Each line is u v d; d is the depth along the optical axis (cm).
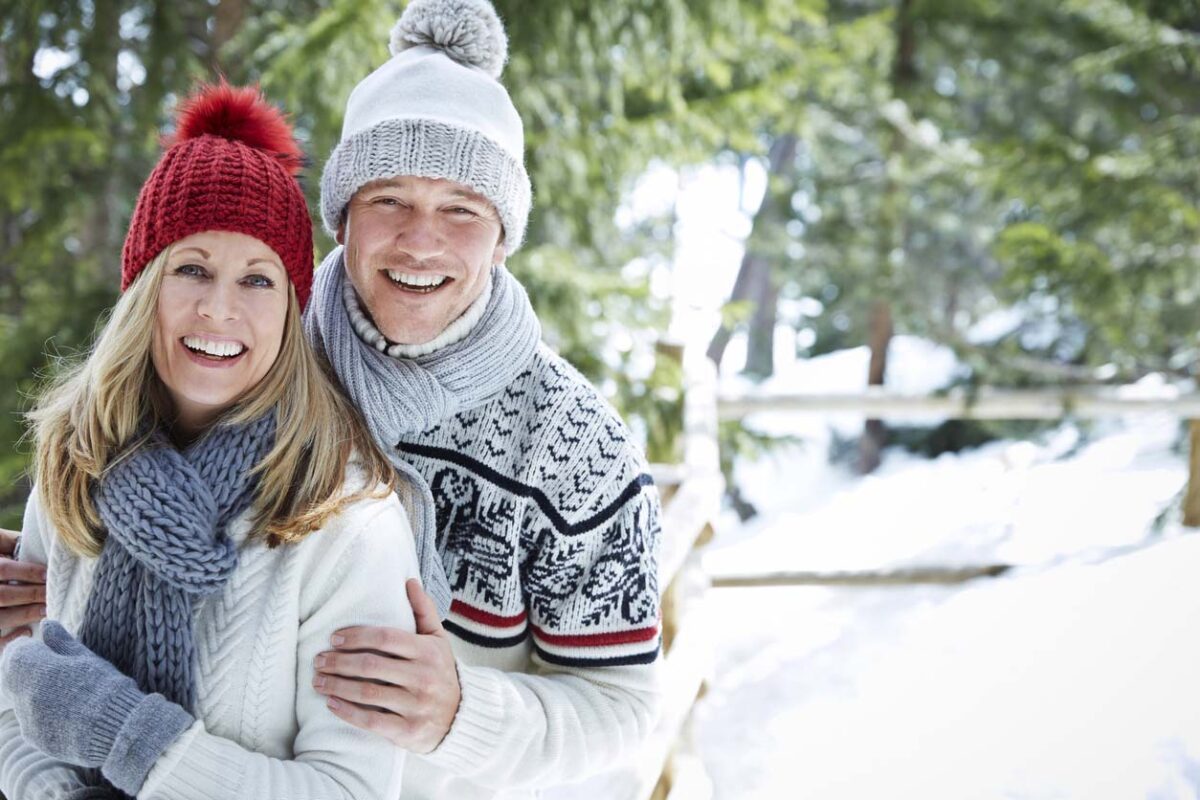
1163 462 880
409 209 142
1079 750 364
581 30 475
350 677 119
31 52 429
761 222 1158
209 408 127
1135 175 708
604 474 148
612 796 262
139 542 117
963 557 606
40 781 123
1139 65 798
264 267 124
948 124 1046
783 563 636
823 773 376
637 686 148
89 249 566
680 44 503
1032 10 957
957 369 1167
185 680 117
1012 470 801
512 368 148
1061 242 703
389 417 140
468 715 128
